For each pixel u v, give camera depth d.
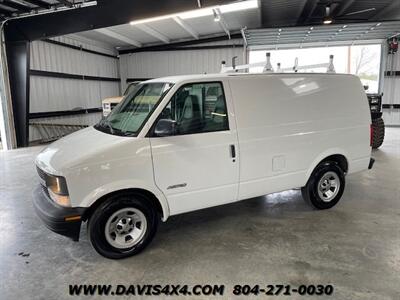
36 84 9.46
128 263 2.93
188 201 3.16
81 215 2.71
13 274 2.78
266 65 5.08
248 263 2.88
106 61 13.52
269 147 3.51
